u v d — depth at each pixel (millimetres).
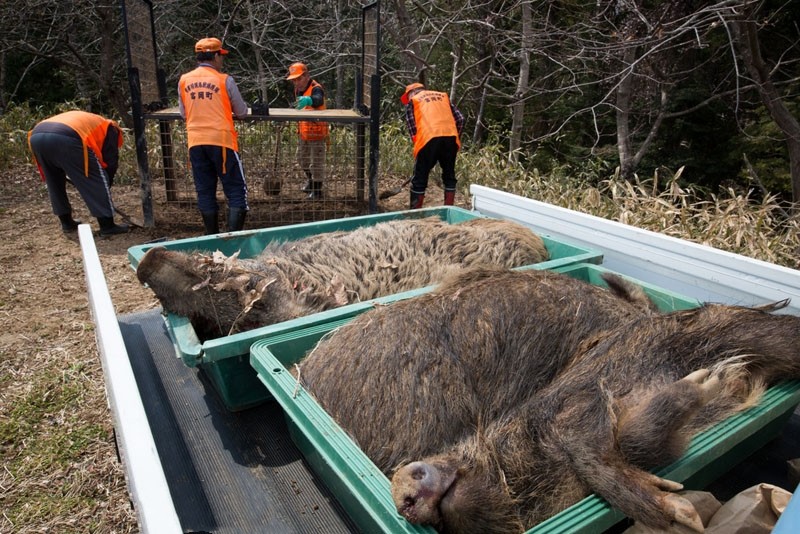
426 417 2213
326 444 1991
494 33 12383
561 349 2537
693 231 6785
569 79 14727
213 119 6426
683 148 14336
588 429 2039
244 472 2510
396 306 2605
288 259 3682
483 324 2484
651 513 1711
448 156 7672
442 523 1862
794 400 2377
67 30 12172
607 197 8586
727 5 8750
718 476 2496
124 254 6898
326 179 8922
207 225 6910
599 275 3607
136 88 7082
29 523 3264
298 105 8719
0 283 6059
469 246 3943
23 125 12055
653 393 2082
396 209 8836
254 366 2539
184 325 2963
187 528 2195
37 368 4590
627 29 10523
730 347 2375
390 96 16625
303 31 15156
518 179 10016
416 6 12797
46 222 8094
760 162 13336
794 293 3096
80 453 3758
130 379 1916
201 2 14289
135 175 9977
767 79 9859
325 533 2186
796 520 1169
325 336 2738
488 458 2066
